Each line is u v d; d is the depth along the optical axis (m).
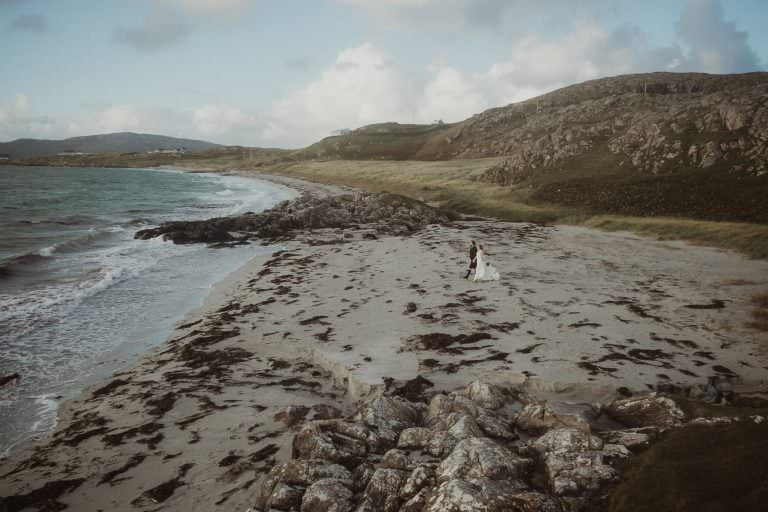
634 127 58.56
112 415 9.78
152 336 14.96
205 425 9.10
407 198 51.75
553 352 11.86
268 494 6.41
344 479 6.40
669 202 40.38
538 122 120.44
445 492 5.23
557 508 4.93
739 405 9.03
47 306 17.72
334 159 155.62
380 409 8.26
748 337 12.91
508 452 6.04
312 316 15.77
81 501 7.05
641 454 5.70
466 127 148.25
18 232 34.97
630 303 16.48
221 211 53.00
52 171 158.12
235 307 17.34
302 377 11.30
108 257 27.08
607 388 9.83
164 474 7.58
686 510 4.39
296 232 37.66
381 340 13.16
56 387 11.41
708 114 51.84
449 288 18.91
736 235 28.89
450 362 11.41
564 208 46.38
